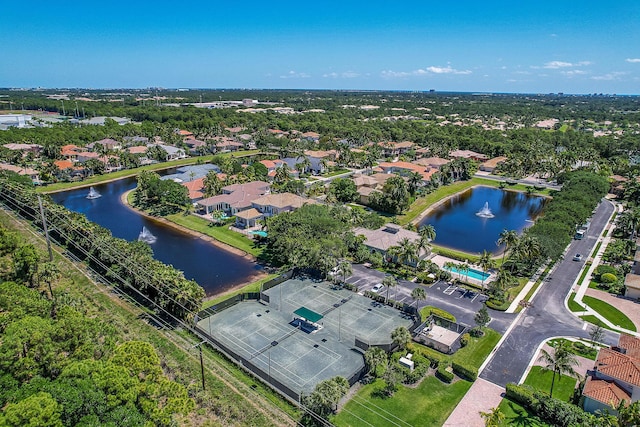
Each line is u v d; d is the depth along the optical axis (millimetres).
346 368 56750
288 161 189000
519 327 67625
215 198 126875
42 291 72812
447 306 74062
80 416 36000
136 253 77312
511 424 47562
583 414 46719
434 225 122000
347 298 76062
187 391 49125
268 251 97938
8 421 32125
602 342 63594
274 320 68375
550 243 86375
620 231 113000
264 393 51938
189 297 64062
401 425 47312
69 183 159500
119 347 46281
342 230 95250
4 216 112375
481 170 197625
